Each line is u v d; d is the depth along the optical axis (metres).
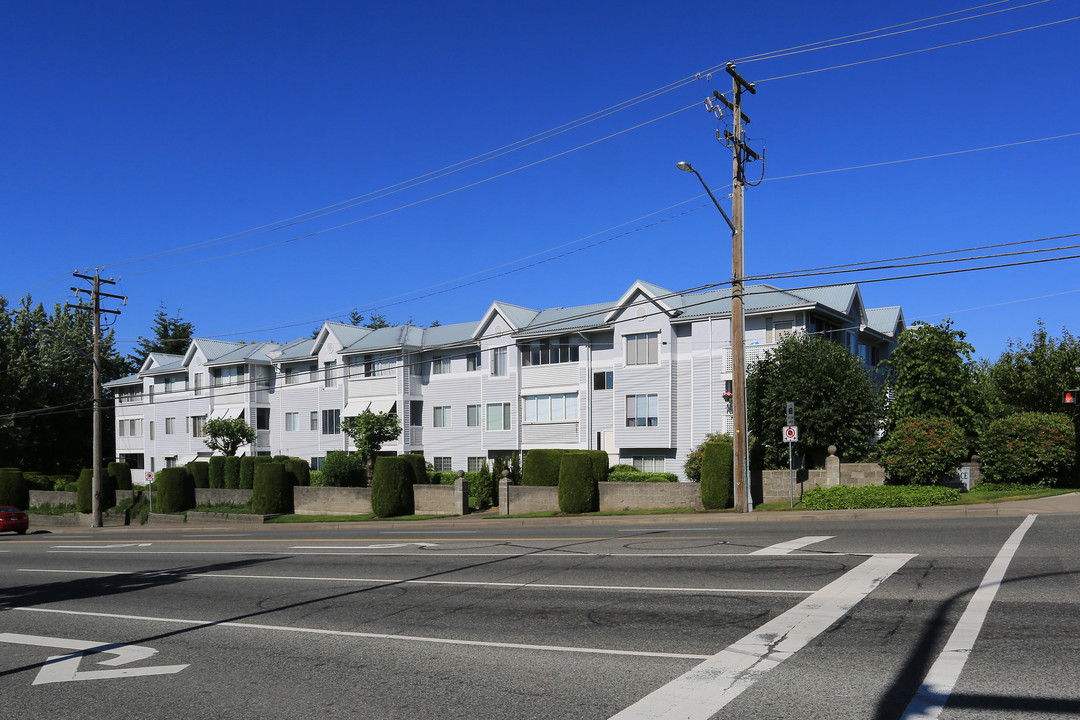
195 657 8.54
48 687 7.53
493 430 44.06
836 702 6.02
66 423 67.69
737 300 23.59
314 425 52.16
